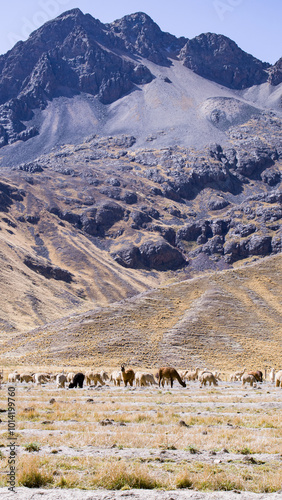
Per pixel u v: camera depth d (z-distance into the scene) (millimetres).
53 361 81500
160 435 19594
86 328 93812
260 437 20172
